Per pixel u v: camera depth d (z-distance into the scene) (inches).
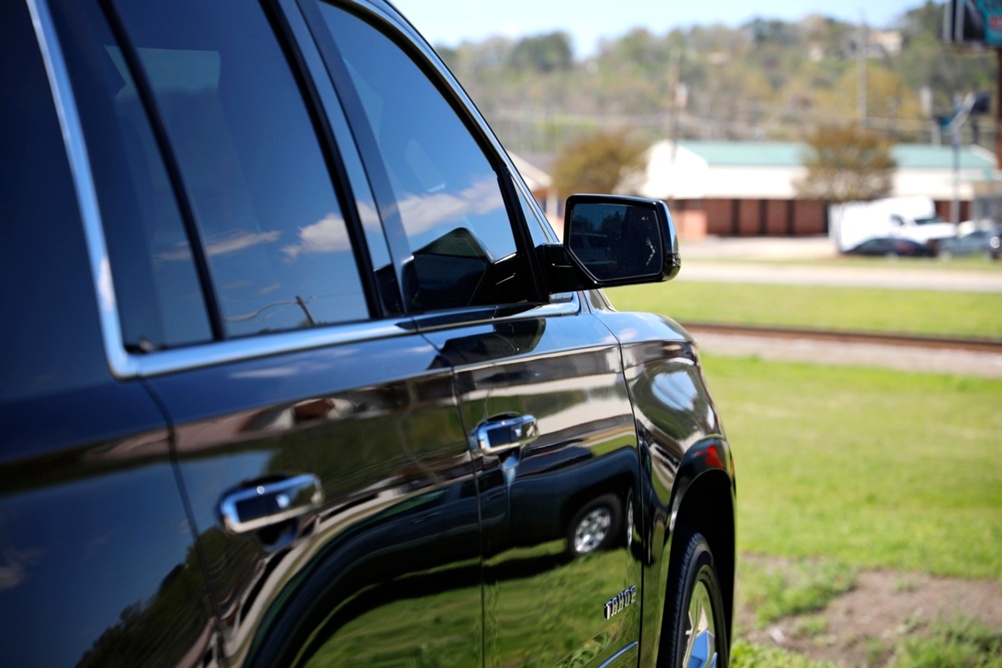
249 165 67.6
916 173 2696.9
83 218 55.0
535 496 81.7
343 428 62.9
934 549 231.1
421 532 68.3
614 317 107.5
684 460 111.0
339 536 61.4
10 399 48.9
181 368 56.2
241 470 55.9
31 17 56.9
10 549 45.8
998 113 1943.9
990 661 169.2
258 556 56.0
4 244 52.8
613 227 96.1
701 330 757.3
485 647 75.6
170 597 51.3
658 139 4402.1
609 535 94.0
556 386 86.7
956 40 1662.2
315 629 59.4
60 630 46.9
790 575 211.3
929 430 402.6
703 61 6628.9
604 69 6943.9
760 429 396.8
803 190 2372.0
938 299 1002.7
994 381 543.2
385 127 82.2
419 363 71.3
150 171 60.2
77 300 53.3
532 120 4520.2
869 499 283.7
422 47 89.2
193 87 66.2
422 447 69.1
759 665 165.6
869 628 186.7
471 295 83.7
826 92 4800.7
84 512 48.6
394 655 66.0
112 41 61.1
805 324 848.3
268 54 72.4
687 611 116.0
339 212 73.0
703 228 2792.8
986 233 1802.4
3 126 54.9
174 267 59.1
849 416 432.8
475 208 89.0
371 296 72.6
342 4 80.9
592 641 92.4
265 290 64.6
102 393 51.9
